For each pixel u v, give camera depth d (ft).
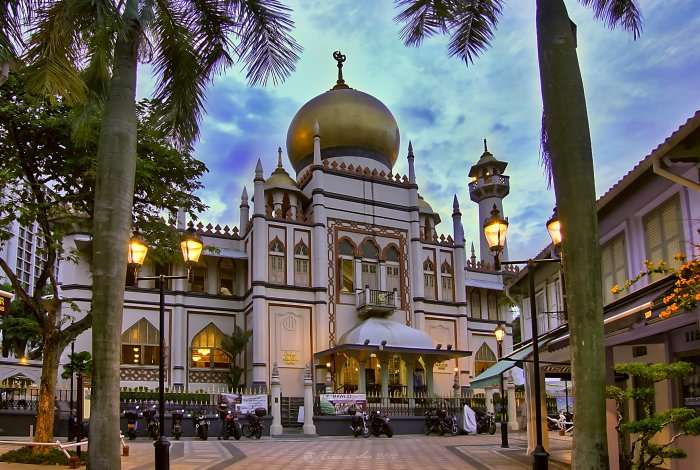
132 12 35.32
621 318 37.40
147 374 128.67
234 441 90.38
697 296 30.37
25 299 59.06
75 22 35.42
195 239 49.32
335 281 141.69
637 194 48.55
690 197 41.86
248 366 135.03
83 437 84.12
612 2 39.47
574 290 29.89
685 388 45.27
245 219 152.97
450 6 41.98
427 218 162.91
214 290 141.38
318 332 136.15
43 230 61.77
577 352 29.35
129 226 33.47
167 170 64.54
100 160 33.42
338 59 174.91
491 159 201.67
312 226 142.92
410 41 44.29
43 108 57.16
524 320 79.10
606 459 28.32
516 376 120.78
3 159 59.11
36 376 124.16
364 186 150.51
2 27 33.32
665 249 45.21
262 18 41.55
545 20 32.81
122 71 34.55
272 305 134.00
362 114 159.74
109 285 32.04
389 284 147.95
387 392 126.31
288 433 106.01
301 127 161.68
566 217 30.58
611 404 44.14
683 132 34.73
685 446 42.70
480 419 114.73
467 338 153.38
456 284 155.53
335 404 109.09
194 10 43.37
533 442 66.54
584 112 31.60
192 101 44.52
